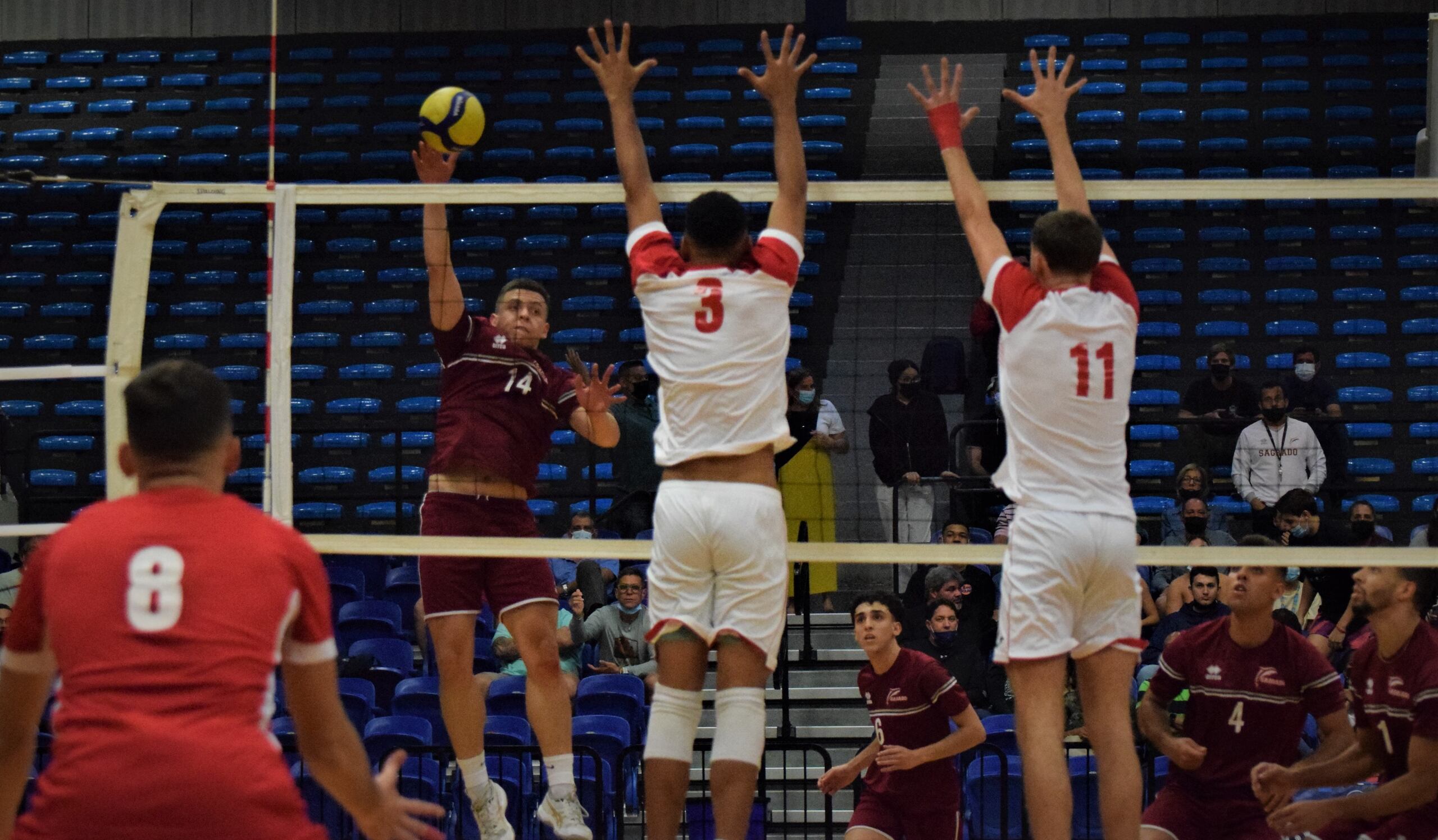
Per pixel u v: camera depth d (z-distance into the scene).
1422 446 21.66
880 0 31.19
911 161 28.66
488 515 8.44
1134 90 29.59
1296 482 16.62
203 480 4.97
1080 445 6.82
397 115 30.05
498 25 31.36
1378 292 24.38
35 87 30.92
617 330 24.22
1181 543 16.50
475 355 8.58
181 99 30.55
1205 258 25.77
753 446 6.90
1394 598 8.17
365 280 25.61
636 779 13.12
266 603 4.77
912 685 10.32
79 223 27.58
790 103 7.46
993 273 7.06
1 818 5.06
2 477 19.70
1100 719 6.89
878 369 21.58
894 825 10.43
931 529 15.09
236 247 26.44
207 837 4.48
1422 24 30.27
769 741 11.39
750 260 7.09
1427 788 7.95
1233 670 8.77
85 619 4.64
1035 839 6.61
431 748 11.54
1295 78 29.80
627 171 7.47
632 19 31.39
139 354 8.11
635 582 15.11
